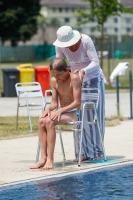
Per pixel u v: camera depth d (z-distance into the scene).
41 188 16.14
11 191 15.88
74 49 20.27
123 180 16.98
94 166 19.42
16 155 22.27
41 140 19.39
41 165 19.39
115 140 25.67
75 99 19.28
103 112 21.03
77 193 15.44
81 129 19.47
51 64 19.20
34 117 36.25
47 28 171.88
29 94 30.23
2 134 28.17
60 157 21.59
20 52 153.62
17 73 53.34
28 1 155.38
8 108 42.88
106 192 15.52
